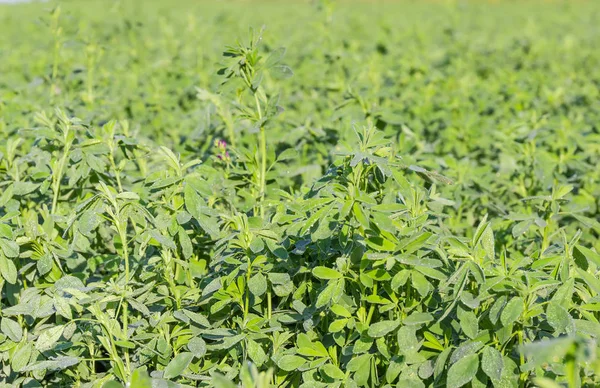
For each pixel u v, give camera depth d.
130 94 6.17
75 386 2.87
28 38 11.69
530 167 4.26
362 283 2.54
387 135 4.25
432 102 6.12
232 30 10.73
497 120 5.89
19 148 4.50
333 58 6.24
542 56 9.07
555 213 3.14
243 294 2.93
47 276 3.05
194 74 6.69
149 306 2.98
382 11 19.53
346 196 2.53
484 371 2.28
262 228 2.83
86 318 2.71
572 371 1.75
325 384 2.57
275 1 31.00
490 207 3.90
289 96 6.09
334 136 4.46
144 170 3.84
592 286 2.44
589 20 15.05
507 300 2.46
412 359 2.53
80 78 5.83
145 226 2.86
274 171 3.58
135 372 2.01
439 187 4.09
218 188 3.48
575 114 5.95
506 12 18.56
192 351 2.62
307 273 2.97
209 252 3.44
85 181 3.47
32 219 2.93
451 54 8.74
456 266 2.62
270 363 2.80
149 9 16.64
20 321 3.04
